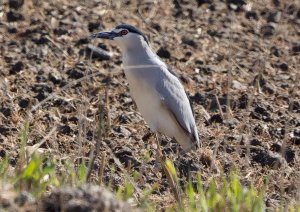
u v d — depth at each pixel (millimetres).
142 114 12641
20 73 14422
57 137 12469
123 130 12938
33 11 16797
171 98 12320
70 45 15617
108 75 14570
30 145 12188
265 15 17688
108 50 15508
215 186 10797
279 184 11617
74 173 10547
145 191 10547
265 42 16609
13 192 9391
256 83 14609
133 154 12234
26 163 10648
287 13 17844
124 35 12461
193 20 17250
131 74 12398
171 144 12852
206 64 15500
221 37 16609
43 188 9859
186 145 12594
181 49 15977
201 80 14859
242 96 14172
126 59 12523
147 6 17578
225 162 12148
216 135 13039
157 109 12391
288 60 15930
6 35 15797
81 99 13695
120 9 17359
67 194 9039
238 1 18062
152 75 12320
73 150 12031
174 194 10742
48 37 15727
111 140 12617
